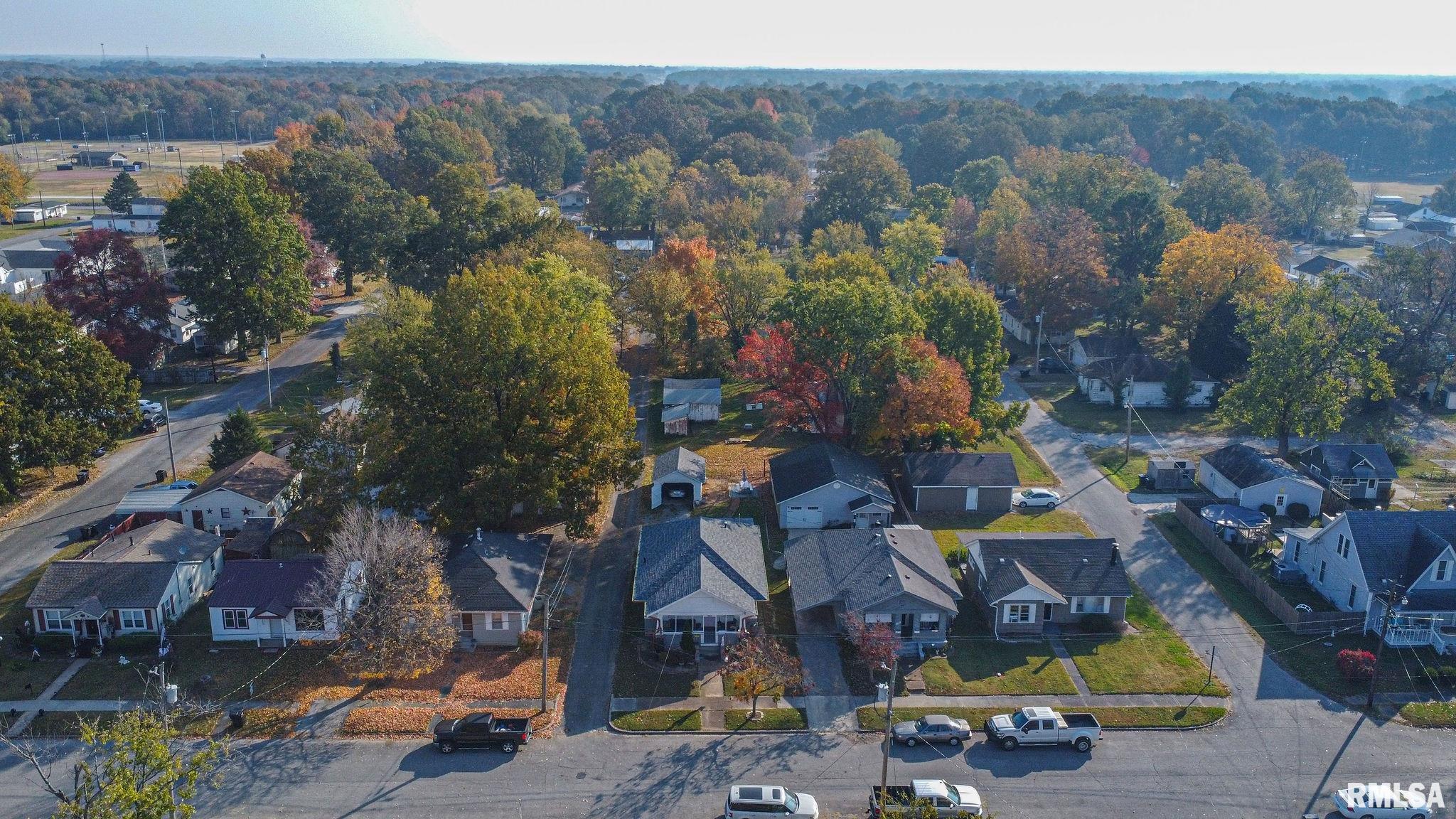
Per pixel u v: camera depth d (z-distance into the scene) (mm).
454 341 62844
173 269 119062
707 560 55562
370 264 124438
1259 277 103062
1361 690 49875
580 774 43219
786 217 176500
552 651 52781
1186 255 107375
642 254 150750
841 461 71125
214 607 52531
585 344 66250
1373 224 192750
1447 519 56656
